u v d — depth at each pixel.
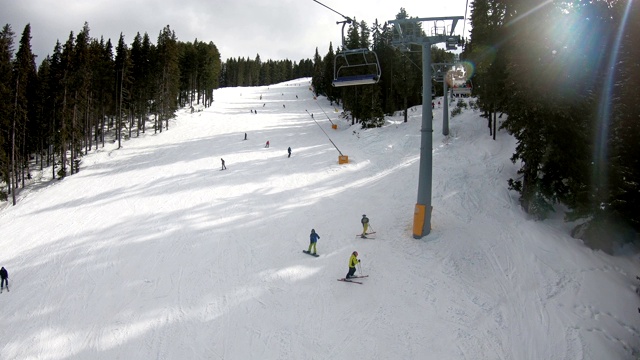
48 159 45.97
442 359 10.94
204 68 80.62
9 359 12.99
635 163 15.12
